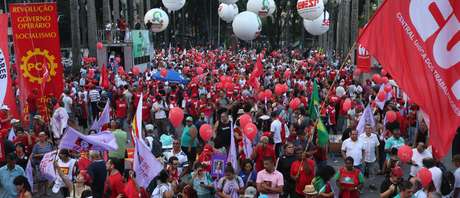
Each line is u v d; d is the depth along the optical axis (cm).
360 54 2319
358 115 1634
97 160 1026
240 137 1259
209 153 1096
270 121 1499
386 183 912
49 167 1067
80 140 1031
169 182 954
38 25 1473
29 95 1505
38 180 1259
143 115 1819
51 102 1614
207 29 8788
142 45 4028
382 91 1797
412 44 726
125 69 3697
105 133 1066
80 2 5859
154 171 914
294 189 1056
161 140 1269
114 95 2012
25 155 1250
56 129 1577
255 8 2066
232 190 968
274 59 4697
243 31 1814
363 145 1298
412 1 721
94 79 2548
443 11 707
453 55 708
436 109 713
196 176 1012
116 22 4291
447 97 709
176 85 2223
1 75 1425
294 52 5938
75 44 3369
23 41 1477
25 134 1291
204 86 2283
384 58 740
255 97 1964
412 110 1705
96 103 2130
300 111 1586
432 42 715
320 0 1881
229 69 3431
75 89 2327
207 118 1786
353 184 972
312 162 1028
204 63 3672
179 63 3978
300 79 2658
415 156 1102
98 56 3612
